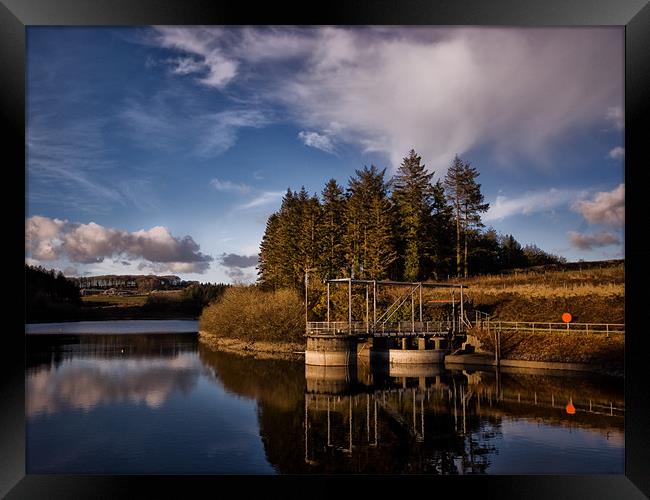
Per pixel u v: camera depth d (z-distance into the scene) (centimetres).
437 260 5841
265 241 7600
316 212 6222
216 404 2553
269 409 2448
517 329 3997
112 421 2270
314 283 5516
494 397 2648
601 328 3884
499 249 7094
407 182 5828
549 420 2192
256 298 5256
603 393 2681
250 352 4603
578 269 5647
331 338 3597
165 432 2102
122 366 3778
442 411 2375
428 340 4169
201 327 6731
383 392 2814
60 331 7462
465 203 5981
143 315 12006
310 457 1798
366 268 5416
